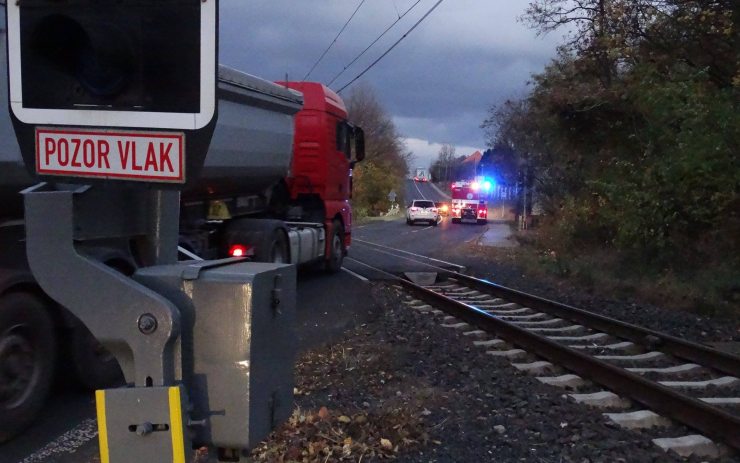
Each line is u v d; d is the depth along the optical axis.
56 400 6.51
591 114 20.77
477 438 5.53
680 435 5.80
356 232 44.03
